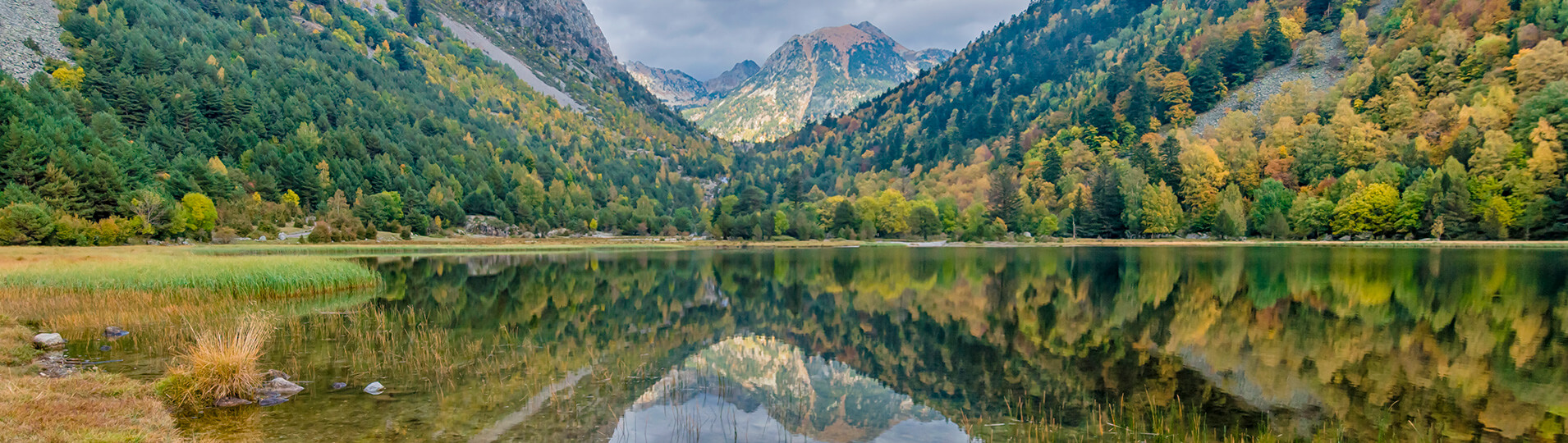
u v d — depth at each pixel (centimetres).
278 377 1705
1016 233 13875
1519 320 2956
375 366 1947
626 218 18075
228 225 9944
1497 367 2061
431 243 11794
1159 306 3566
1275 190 12450
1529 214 9175
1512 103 11875
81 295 3047
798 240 14725
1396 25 17050
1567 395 1722
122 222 8162
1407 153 11669
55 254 5400
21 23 17838
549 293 4297
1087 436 1398
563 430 1395
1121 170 15212
